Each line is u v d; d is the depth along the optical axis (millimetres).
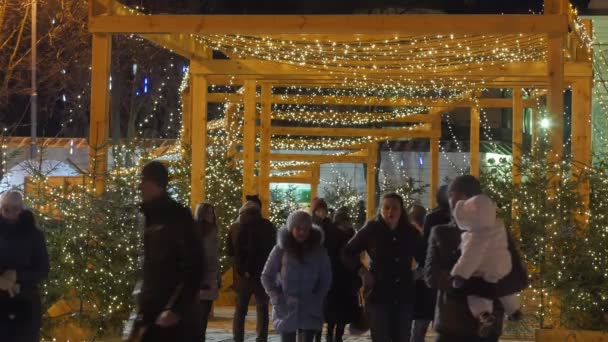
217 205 21781
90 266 11812
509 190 12844
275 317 10172
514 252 7172
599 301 12414
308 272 10062
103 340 11805
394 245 10062
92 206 11930
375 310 10000
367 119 25766
